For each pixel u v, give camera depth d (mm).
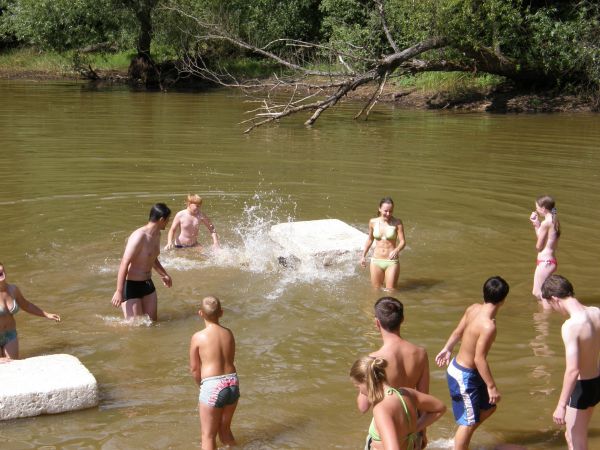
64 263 10180
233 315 8578
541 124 23469
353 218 12586
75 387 6312
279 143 19781
